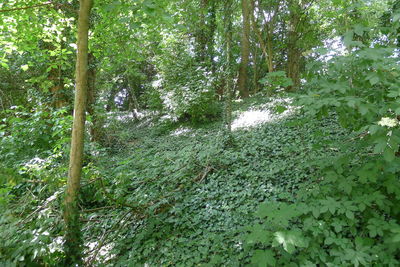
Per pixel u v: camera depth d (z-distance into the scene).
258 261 2.11
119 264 3.41
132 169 5.71
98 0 3.62
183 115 11.41
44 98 7.47
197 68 10.92
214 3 9.90
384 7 9.87
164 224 4.05
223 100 13.41
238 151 6.16
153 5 2.35
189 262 3.17
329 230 2.59
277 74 2.69
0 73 8.88
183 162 5.58
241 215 3.81
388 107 2.12
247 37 14.59
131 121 15.78
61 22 5.23
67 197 3.06
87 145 5.86
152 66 16.66
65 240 2.91
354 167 3.04
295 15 12.67
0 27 4.75
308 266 2.22
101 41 5.50
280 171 4.61
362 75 2.37
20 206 3.18
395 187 2.39
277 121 7.77
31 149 5.32
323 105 2.39
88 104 8.95
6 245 2.29
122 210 4.32
